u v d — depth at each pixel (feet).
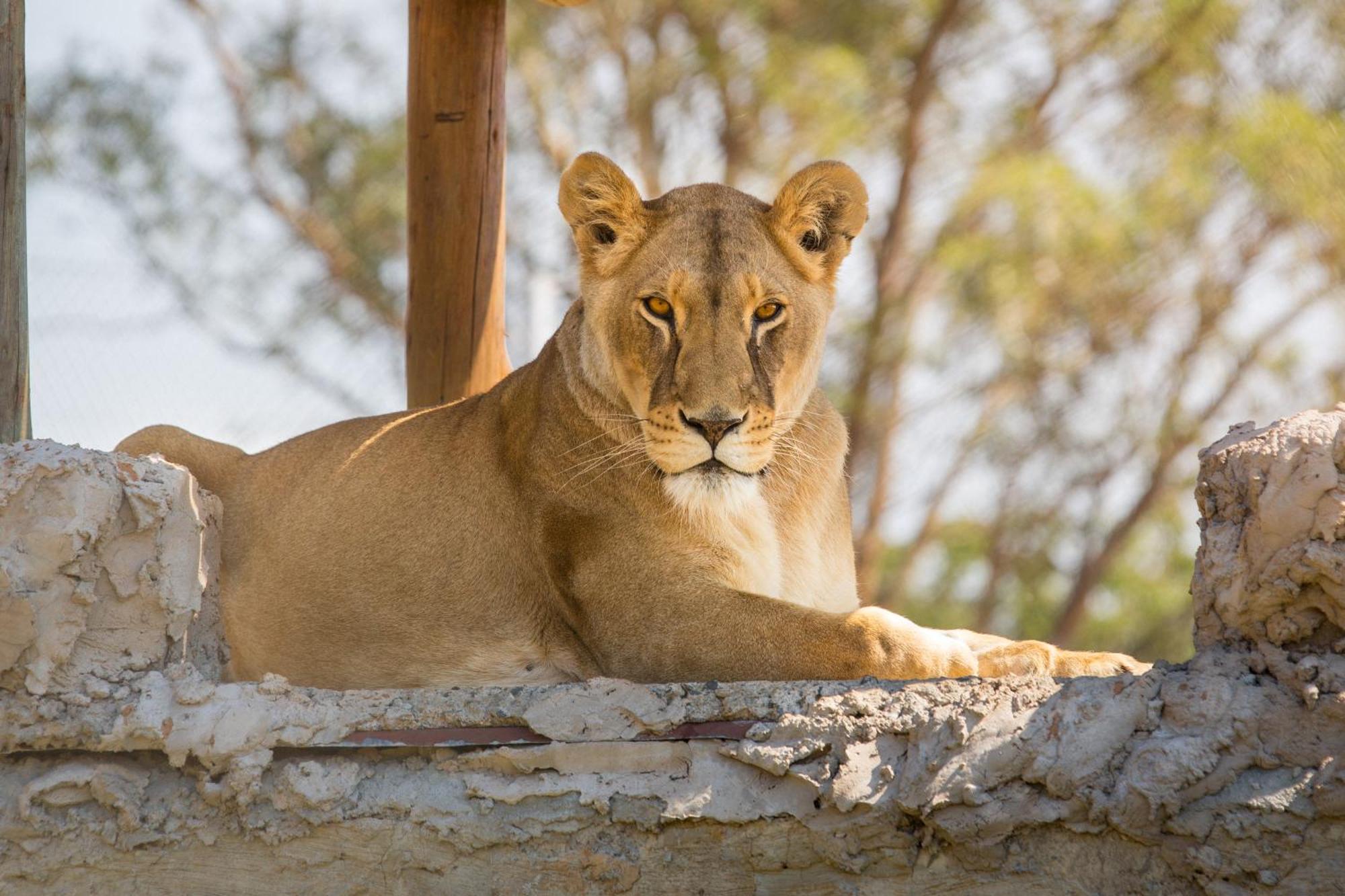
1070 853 20.30
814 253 29.55
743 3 85.66
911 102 85.56
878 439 85.71
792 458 29.07
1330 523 19.33
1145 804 19.75
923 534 90.94
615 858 21.59
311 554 30.96
